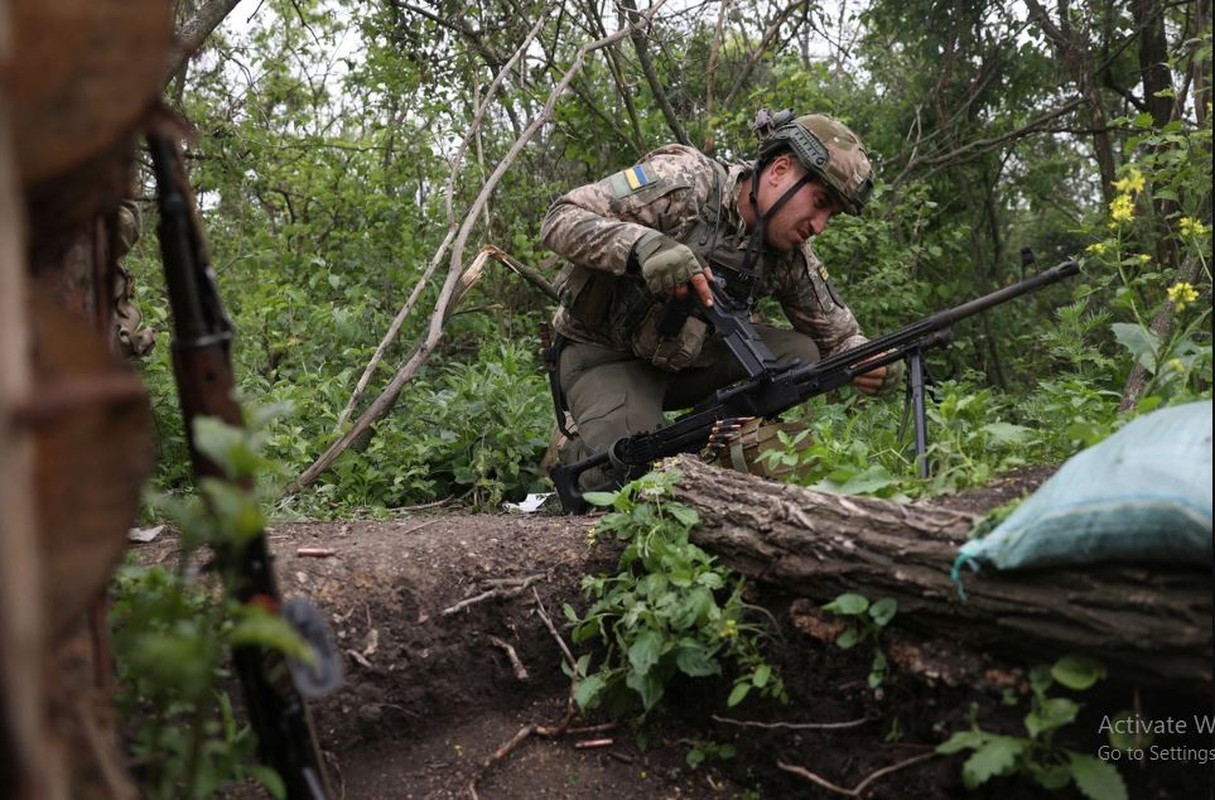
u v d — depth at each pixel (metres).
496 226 6.92
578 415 4.09
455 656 2.68
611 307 3.95
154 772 1.67
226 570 1.77
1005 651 1.97
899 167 8.32
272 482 3.55
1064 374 3.71
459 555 2.84
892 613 2.11
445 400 4.80
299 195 7.13
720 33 7.20
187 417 1.80
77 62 1.35
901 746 2.14
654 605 2.51
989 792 2.00
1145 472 1.71
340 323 5.17
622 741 2.60
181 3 5.60
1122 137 8.55
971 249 8.88
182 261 1.78
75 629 1.59
